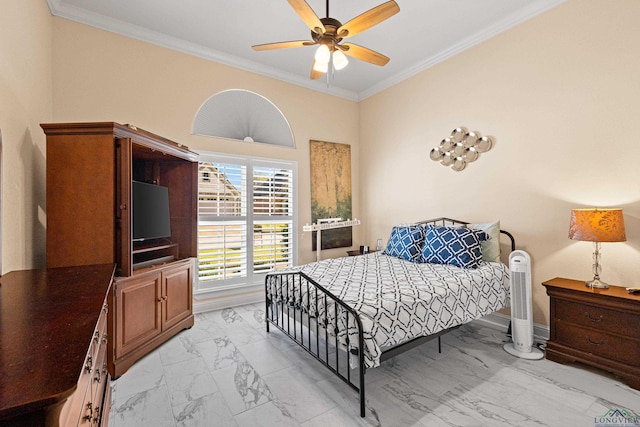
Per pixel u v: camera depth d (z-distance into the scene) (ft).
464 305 7.84
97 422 4.12
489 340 9.38
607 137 8.16
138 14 9.75
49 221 7.12
